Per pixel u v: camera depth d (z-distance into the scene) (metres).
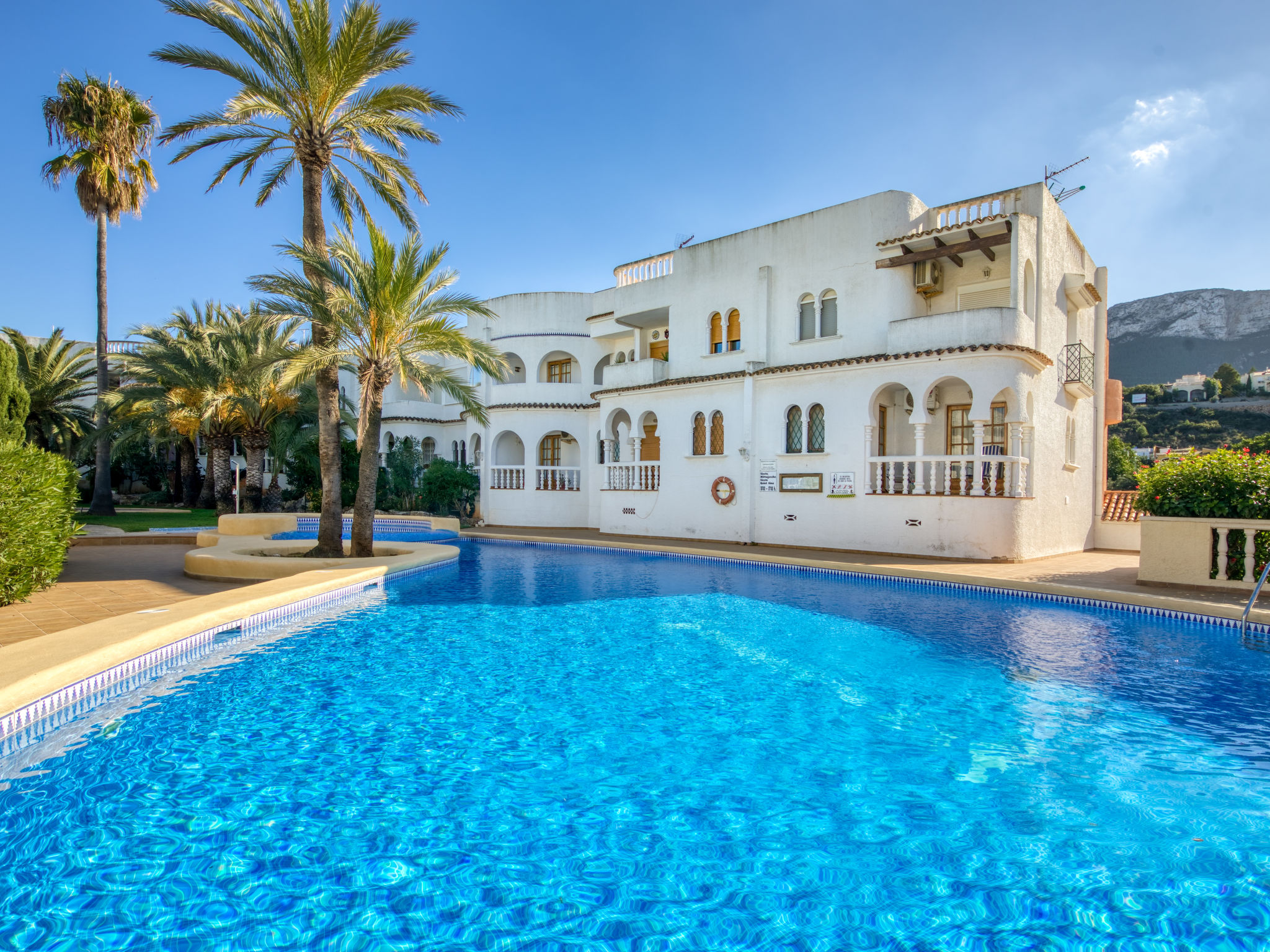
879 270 17.88
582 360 26.83
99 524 24.02
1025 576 13.00
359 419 15.34
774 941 3.22
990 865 3.87
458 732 5.83
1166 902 3.55
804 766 5.18
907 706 6.51
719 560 17.09
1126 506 21.55
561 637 9.09
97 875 3.71
